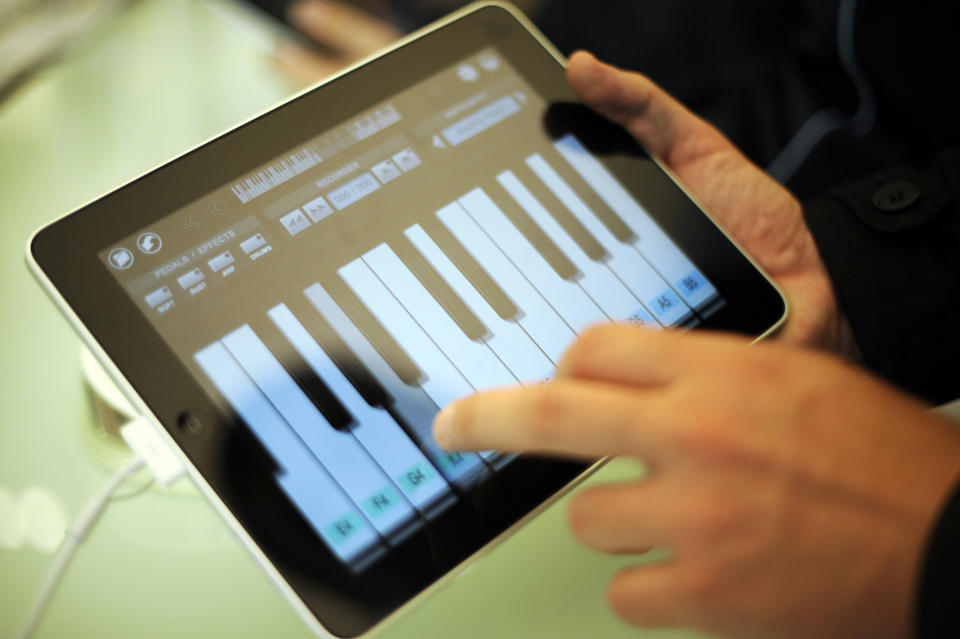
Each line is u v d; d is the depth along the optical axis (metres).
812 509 0.34
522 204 0.54
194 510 0.54
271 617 0.52
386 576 0.44
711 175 0.65
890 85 0.82
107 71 0.69
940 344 0.60
